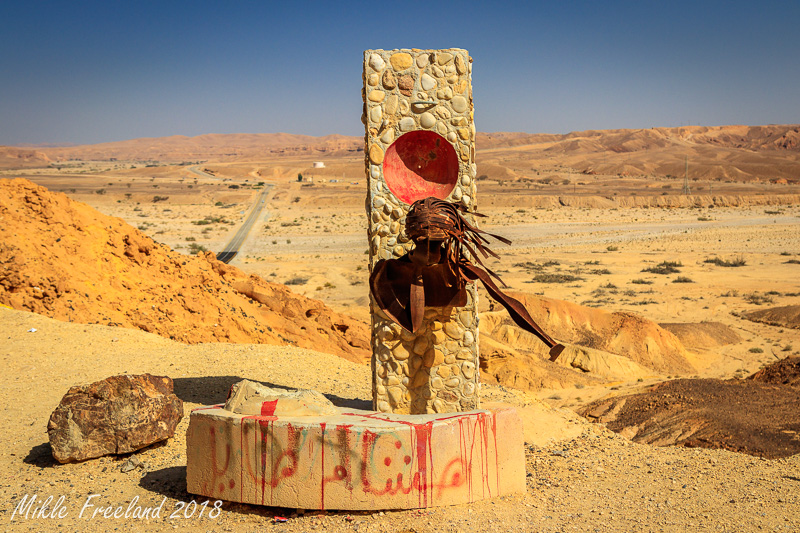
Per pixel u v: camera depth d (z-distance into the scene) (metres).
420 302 8.30
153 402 8.62
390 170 9.44
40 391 11.05
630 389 26.14
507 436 7.48
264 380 12.27
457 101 9.39
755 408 19.50
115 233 20.30
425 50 9.37
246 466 6.92
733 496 7.88
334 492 6.77
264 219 119.44
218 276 23.89
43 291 16.70
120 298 18.22
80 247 18.83
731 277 61.22
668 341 36.19
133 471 8.04
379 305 8.95
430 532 6.38
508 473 7.48
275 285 26.42
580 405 25.05
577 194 154.00
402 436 6.82
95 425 8.24
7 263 16.59
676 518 6.96
